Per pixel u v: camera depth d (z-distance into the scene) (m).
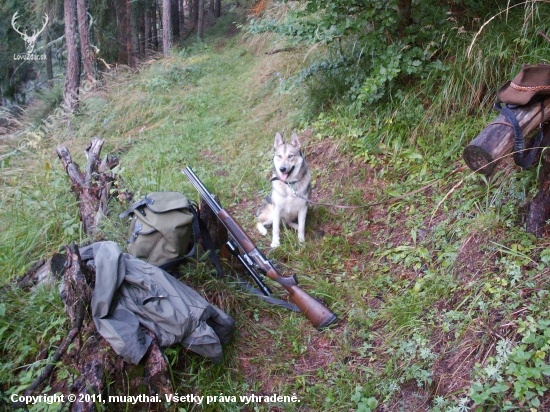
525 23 4.26
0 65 15.55
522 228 3.01
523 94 2.40
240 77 9.88
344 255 3.98
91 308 2.46
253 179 5.64
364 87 4.70
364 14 4.74
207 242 3.34
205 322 2.66
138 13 17.19
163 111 9.24
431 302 3.04
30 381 2.62
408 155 4.65
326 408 2.65
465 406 2.27
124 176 4.82
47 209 4.16
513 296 2.61
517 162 2.61
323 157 5.34
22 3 14.80
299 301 3.21
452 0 4.77
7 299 3.18
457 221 3.53
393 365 2.75
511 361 2.32
